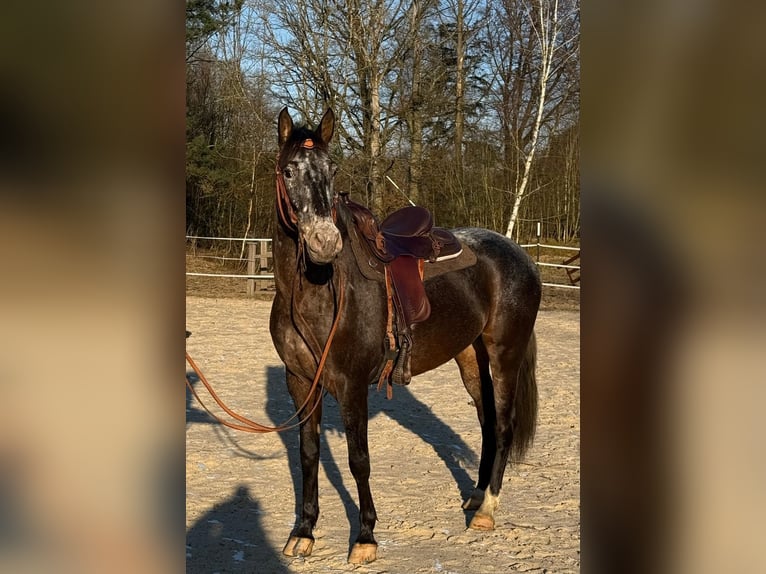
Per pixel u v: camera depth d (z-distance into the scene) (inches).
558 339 407.2
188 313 479.2
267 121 714.2
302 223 115.8
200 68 792.9
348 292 130.1
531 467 188.4
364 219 139.1
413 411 248.8
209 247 772.6
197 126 780.6
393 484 175.0
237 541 138.3
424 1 648.4
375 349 133.5
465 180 748.0
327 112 128.0
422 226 151.3
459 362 174.4
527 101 754.2
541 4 616.1
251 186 753.6
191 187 775.7
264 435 215.2
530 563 129.1
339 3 633.0
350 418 131.4
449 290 151.9
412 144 685.3
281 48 645.9
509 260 165.2
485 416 168.4
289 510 156.3
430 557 132.3
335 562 129.9
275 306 135.2
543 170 736.3
